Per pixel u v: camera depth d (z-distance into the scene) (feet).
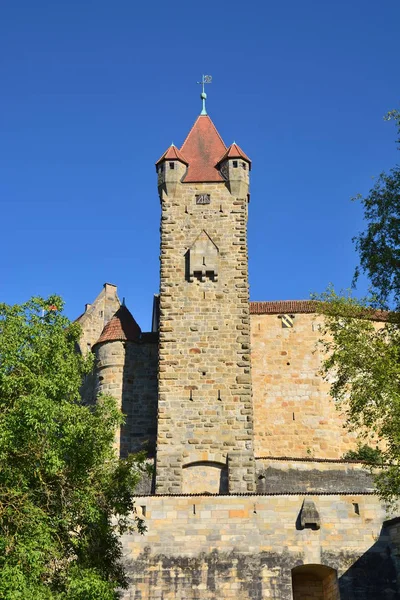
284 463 133.08
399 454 81.97
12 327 79.00
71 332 87.20
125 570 106.93
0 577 67.36
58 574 78.64
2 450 72.69
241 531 108.68
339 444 151.94
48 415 74.18
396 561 104.94
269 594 104.63
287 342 160.25
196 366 139.74
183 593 105.40
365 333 91.45
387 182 97.86
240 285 146.00
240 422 135.03
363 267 95.76
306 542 107.34
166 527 109.60
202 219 151.64
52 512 79.15
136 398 153.79
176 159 155.22
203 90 174.50
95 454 83.10
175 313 144.05
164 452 133.28
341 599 103.50
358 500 109.19
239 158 154.71
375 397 85.97
